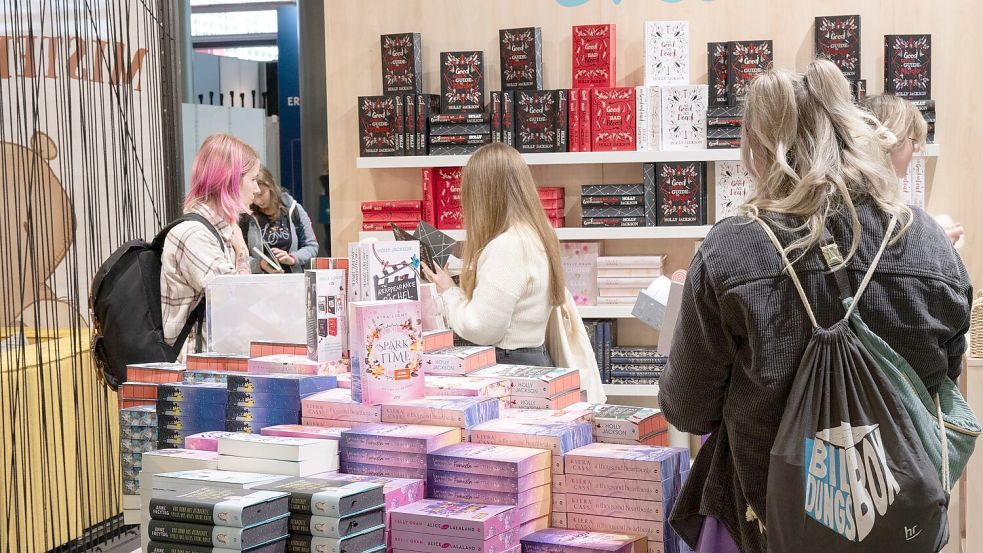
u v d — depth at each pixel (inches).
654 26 186.7
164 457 84.0
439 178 193.3
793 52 188.9
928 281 63.0
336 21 204.1
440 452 77.5
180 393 95.9
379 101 193.0
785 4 188.7
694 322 66.1
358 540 69.9
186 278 127.1
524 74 189.2
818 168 62.9
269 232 228.7
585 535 75.4
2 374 144.5
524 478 74.9
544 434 79.0
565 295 127.0
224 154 134.7
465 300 123.3
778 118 65.4
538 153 186.7
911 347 63.1
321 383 91.5
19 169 181.2
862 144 64.7
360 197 205.5
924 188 183.3
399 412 84.4
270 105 360.2
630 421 82.4
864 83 179.3
